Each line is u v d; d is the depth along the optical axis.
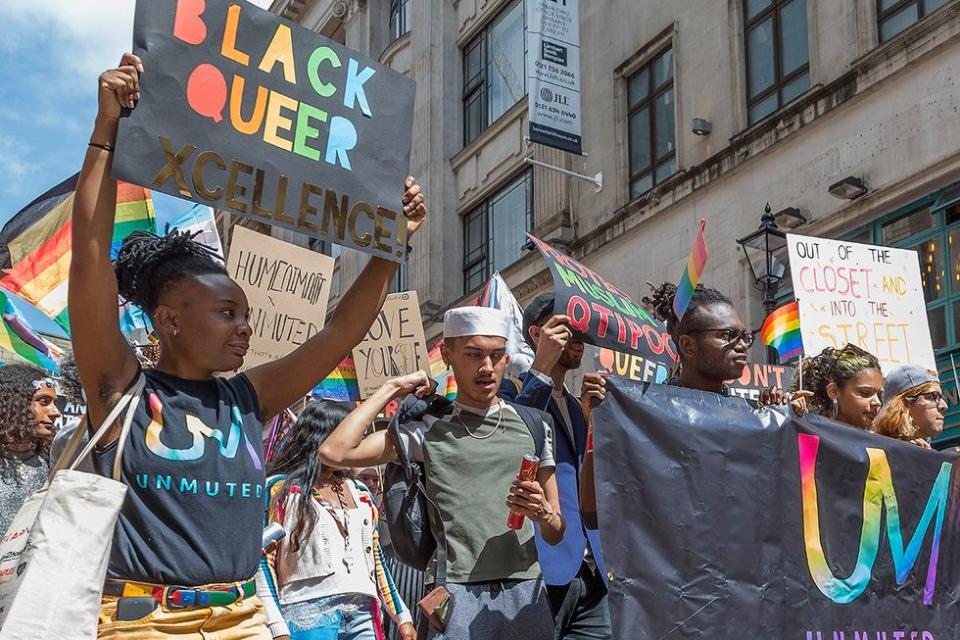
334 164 3.59
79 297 2.95
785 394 4.73
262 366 3.46
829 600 4.45
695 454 4.31
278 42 3.50
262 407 3.41
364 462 4.32
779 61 15.15
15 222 6.98
